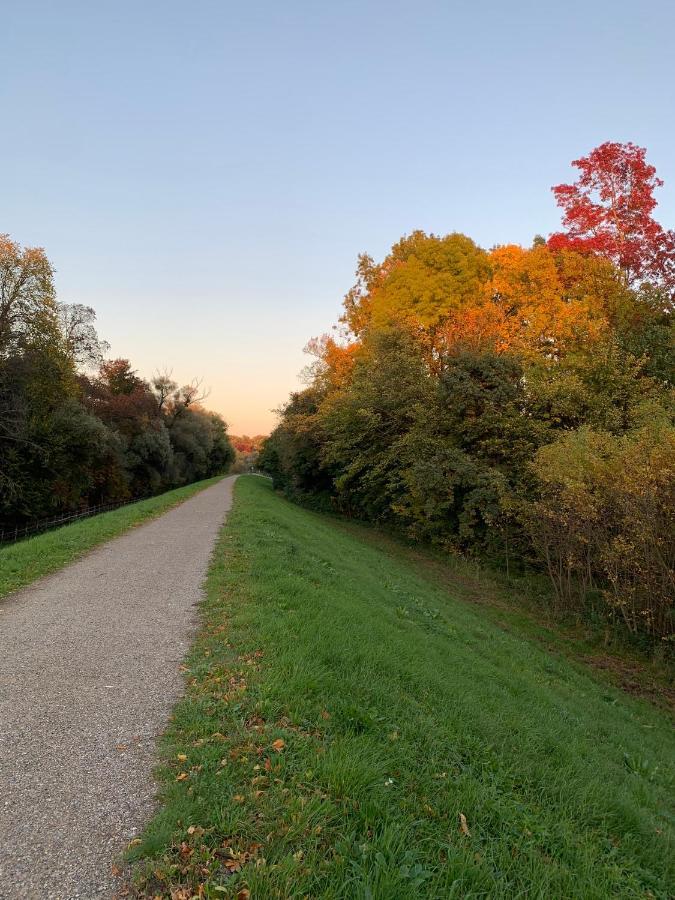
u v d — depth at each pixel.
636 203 25.03
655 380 18.03
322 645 5.72
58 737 3.88
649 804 4.69
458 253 27.77
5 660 5.43
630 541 11.74
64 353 31.28
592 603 14.34
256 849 2.75
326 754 3.64
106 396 49.59
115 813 3.03
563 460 13.16
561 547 14.70
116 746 3.77
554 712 6.91
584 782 4.47
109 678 5.01
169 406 67.56
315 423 31.09
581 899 2.84
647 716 8.99
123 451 47.03
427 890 2.62
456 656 7.71
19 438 26.84
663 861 3.58
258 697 4.44
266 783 3.30
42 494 29.25
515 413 18.33
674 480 10.46
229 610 7.17
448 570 18.94
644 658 11.78
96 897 2.44
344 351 34.34
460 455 18.73
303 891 2.49
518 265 24.30
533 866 3.02
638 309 21.48
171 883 2.51
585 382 18.20
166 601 7.82
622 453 11.43
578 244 25.59
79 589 8.49
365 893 2.47
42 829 2.88
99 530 14.42
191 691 4.70
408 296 27.97
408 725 4.38
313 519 27.58
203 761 3.52
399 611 9.68
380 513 27.98
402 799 3.32
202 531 15.57
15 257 26.33
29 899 2.40
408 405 22.86
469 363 19.62
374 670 5.50
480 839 3.15
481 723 5.02
